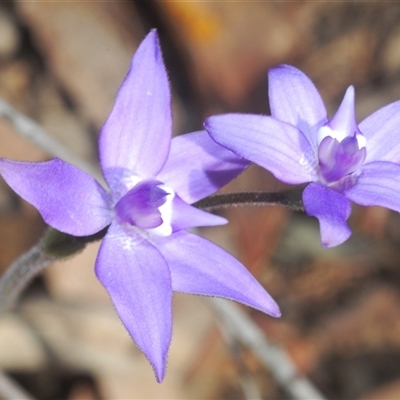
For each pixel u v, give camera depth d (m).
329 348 0.33
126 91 0.20
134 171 0.20
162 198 0.20
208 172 0.21
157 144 0.20
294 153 0.20
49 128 0.34
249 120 0.20
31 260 0.22
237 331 0.27
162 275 0.20
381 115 0.21
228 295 0.20
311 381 0.33
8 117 0.27
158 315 0.19
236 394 0.30
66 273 0.29
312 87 0.21
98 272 0.20
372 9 0.41
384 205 0.20
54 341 0.28
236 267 0.20
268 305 0.20
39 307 0.28
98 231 0.21
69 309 0.28
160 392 0.29
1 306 0.23
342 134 0.21
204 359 0.30
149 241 0.20
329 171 0.20
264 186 0.32
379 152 0.21
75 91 0.34
